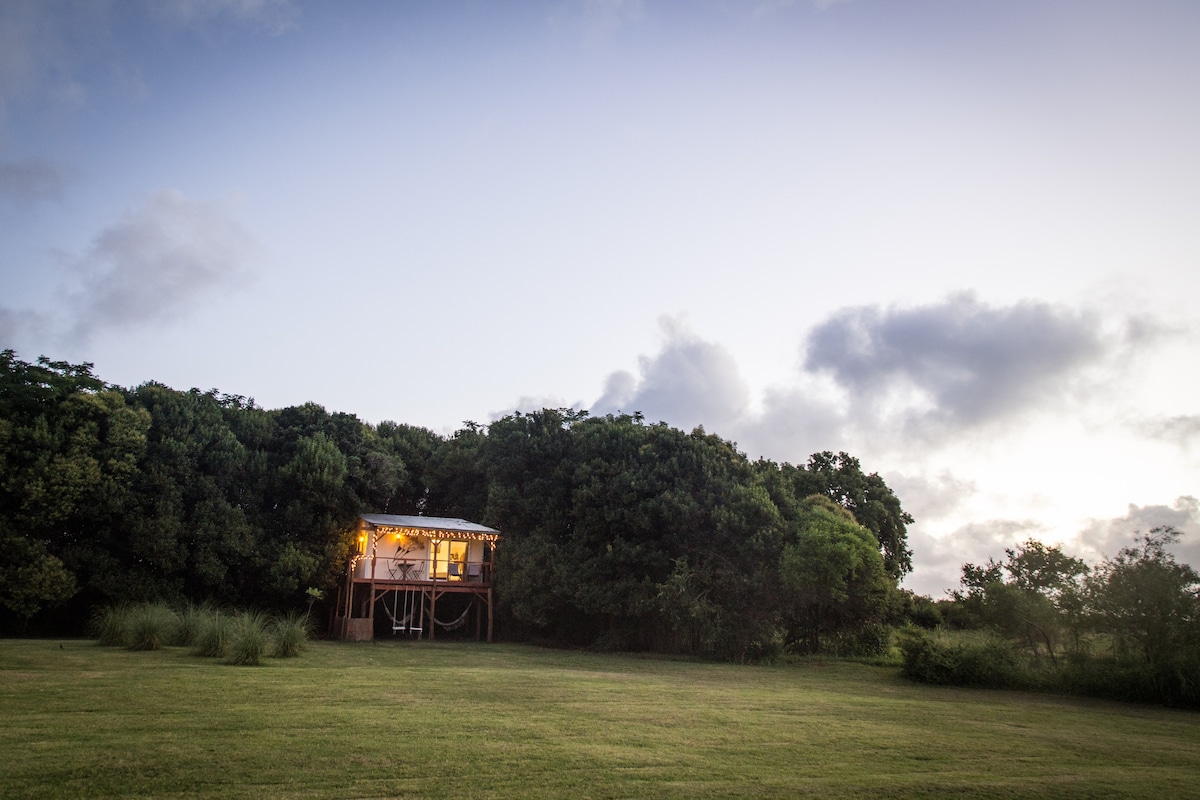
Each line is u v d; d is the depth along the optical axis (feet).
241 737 29.27
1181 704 56.90
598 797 23.30
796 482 146.30
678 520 102.58
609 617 108.68
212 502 105.91
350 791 22.71
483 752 28.71
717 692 53.31
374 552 111.14
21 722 30.40
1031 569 71.26
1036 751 34.83
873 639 100.73
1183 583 61.36
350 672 53.47
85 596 99.76
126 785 22.20
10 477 90.07
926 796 25.26
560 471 115.03
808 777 27.27
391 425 161.68
